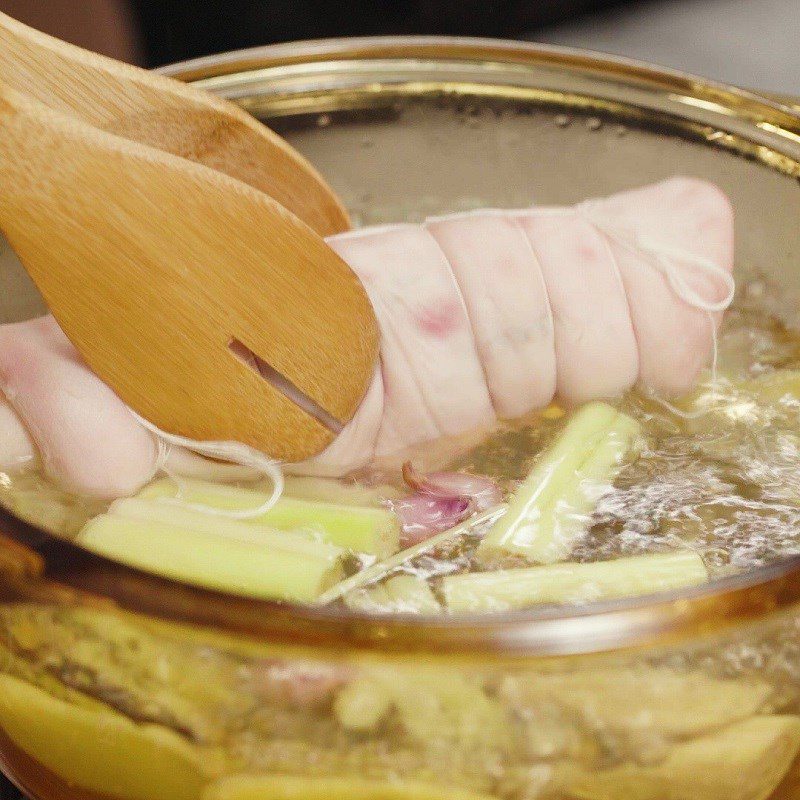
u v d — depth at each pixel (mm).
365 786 496
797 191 625
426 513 580
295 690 489
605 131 665
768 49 1344
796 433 604
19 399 585
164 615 487
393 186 689
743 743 498
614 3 1450
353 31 1270
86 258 563
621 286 615
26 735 521
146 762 506
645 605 486
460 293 608
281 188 632
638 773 497
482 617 484
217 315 574
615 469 588
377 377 600
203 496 580
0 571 507
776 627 494
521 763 494
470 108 673
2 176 553
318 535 566
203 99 607
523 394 615
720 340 630
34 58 589
